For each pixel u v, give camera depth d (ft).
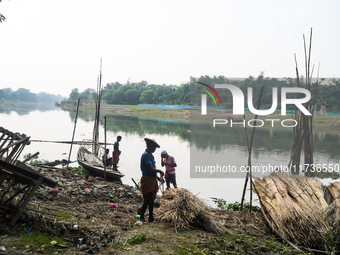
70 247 13.14
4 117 164.66
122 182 36.37
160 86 497.05
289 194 20.99
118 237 15.12
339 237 16.19
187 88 314.96
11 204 15.39
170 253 13.75
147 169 18.61
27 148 58.23
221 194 30.81
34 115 201.67
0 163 13.69
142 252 13.53
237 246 15.62
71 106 472.85
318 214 17.83
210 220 18.01
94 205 21.80
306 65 25.26
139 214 19.83
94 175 38.73
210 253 14.28
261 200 21.27
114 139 78.74
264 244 16.38
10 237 12.62
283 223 17.67
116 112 297.53
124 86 470.80
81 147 51.80
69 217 16.96
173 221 17.76
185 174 39.50
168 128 121.49
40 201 19.02
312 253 15.53
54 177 30.60
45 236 13.55
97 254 12.92
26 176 14.26
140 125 136.36
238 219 21.34
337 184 22.11
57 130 99.55
